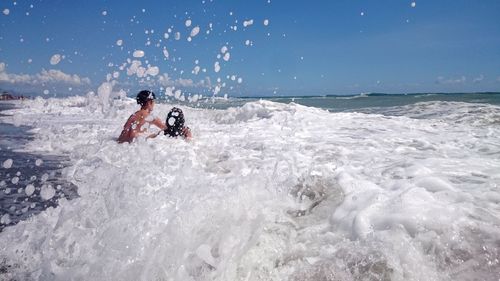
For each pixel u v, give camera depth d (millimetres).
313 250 1752
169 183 2447
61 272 1645
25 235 1970
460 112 8297
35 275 1654
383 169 3033
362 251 1631
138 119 4695
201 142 4793
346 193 2322
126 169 2652
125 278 1582
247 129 6312
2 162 4051
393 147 4254
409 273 1495
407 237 1679
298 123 6883
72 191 2896
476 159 3393
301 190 2418
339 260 1618
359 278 1510
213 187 2236
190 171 2789
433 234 1667
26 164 3936
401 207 1942
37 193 2846
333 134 5496
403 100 17391
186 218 1843
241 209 1965
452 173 2807
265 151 4160
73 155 4379
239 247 1726
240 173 3041
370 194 2225
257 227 1861
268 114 8109
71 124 7555
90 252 1755
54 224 2076
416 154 3775
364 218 1906
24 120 8414
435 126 6281
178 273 1585
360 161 3443
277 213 2053
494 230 1669
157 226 1861
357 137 5121
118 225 1870
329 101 20141
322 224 2008
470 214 1833
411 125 6426
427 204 1963
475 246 1585
